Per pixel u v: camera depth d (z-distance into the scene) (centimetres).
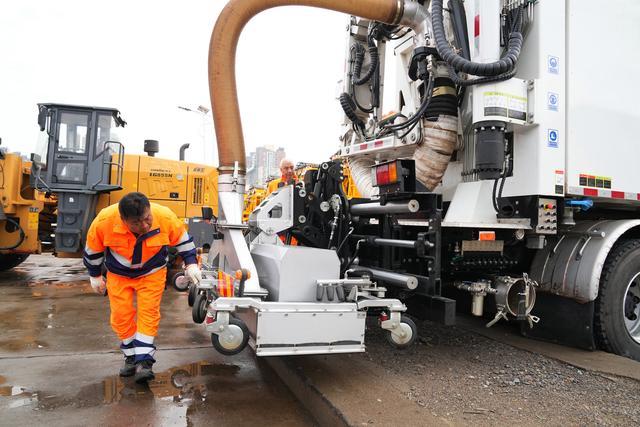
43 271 1012
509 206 370
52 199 941
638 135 412
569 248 389
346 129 509
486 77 340
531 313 423
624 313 398
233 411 287
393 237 385
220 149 358
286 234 400
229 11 347
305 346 279
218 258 384
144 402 293
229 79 354
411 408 261
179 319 534
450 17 374
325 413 268
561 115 367
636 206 446
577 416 260
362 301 296
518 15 349
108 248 323
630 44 411
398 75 464
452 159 423
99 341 430
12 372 342
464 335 440
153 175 942
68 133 808
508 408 269
